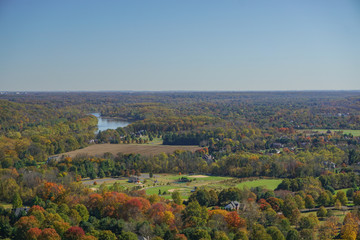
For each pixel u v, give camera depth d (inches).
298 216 7357.3
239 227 6820.9
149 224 6801.2
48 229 6186.0
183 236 6171.3
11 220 7263.8
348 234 6333.7
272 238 6195.9
